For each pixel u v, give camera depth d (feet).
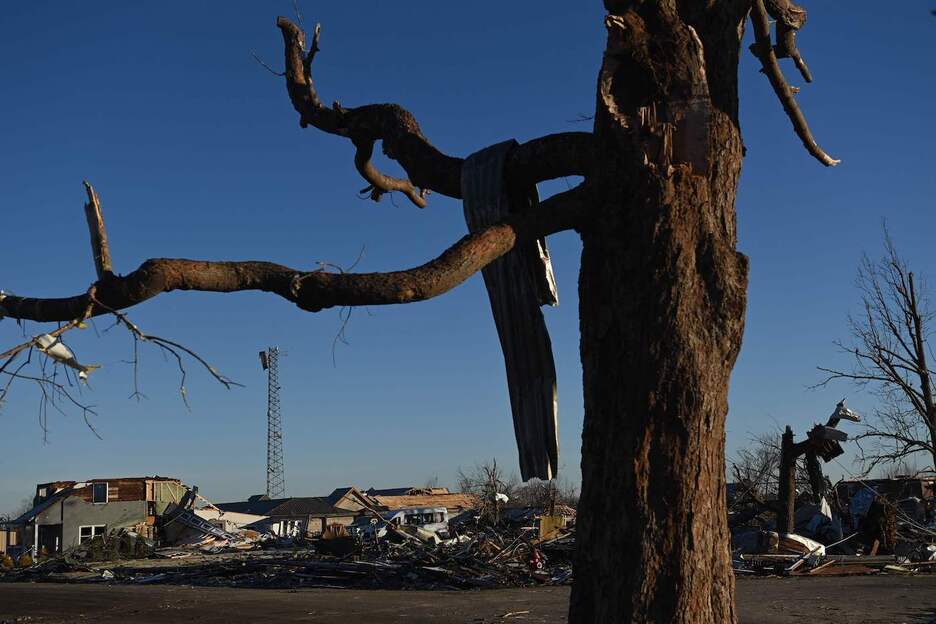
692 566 16.26
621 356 17.07
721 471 17.16
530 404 19.71
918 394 84.28
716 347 17.03
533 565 79.25
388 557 86.79
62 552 145.18
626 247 17.33
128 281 15.12
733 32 18.43
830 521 94.07
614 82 17.97
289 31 24.84
